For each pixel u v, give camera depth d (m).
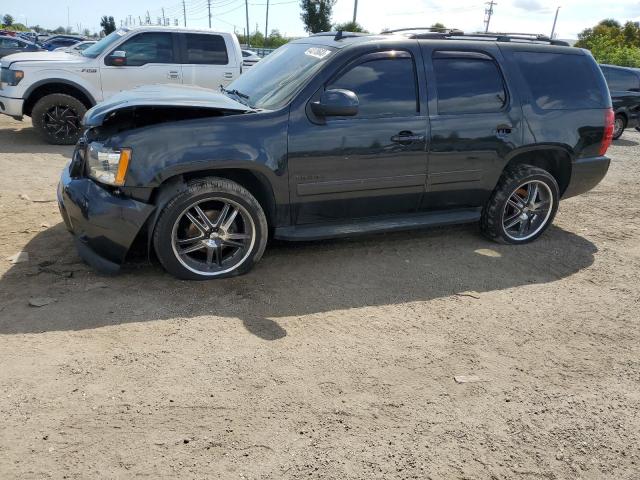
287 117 4.10
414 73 4.55
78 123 9.43
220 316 3.64
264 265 4.51
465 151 4.74
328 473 2.39
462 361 3.32
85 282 3.98
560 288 4.44
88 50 10.09
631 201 7.36
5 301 3.65
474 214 5.09
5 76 9.18
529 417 2.86
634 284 4.59
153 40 9.76
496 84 4.87
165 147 3.77
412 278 4.45
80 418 2.61
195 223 3.98
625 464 2.58
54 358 3.06
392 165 4.49
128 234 3.81
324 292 4.11
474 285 4.40
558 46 5.30
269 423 2.67
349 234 4.53
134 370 3.01
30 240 4.70
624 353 3.53
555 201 5.29
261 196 4.33
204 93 4.48
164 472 2.32
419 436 2.66
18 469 2.28
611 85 14.49
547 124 5.02
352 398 2.90
